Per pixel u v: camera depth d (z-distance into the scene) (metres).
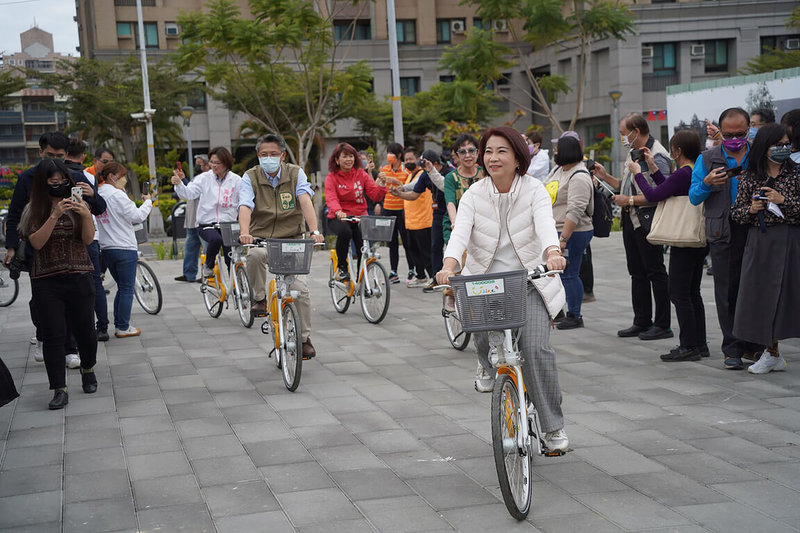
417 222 11.83
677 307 7.05
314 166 44.81
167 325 9.71
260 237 7.47
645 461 4.69
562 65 41.00
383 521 3.98
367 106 38.81
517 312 3.74
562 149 8.14
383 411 5.89
